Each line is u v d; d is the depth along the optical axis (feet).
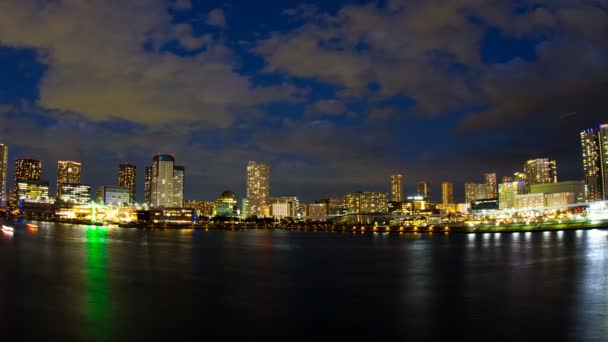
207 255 428.97
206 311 175.22
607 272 286.46
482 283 246.06
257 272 296.71
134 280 252.62
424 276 277.44
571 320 160.76
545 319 162.30
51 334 144.05
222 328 152.25
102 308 179.01
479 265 338.54
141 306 183.42
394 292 218.18
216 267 323.37
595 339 139.54
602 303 188.65
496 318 164.45
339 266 337.72
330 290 225.35
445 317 166.61
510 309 178.40
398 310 177.58
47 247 477.77
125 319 162.40
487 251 483.92
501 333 146.51
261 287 233.14
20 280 246.27
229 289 226.17
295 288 230.27
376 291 221.87
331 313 173.17
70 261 342.64
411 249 533.96
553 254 427.33
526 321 159.94
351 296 208.44
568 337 141.69
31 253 404.77
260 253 464.24
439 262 366.84
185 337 142.41
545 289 224.12
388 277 272.92
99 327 151.84
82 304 186.09
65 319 161.48
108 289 222.48
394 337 143.64
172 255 422.00
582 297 202.28
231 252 476.13
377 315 169.89
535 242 639.76
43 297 200.13
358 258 409.08
